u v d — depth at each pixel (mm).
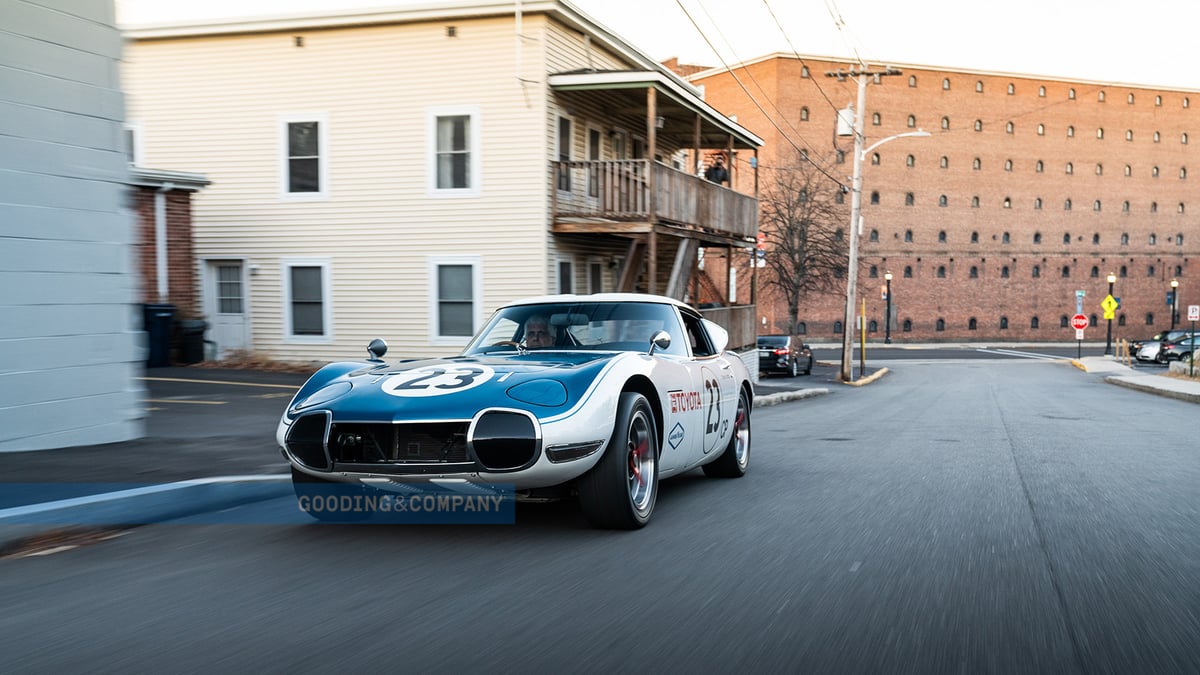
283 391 14867
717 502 6762
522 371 5527
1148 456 9906
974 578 4586
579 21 20094
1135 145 81750
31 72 7906
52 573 4648
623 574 4617
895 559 4980
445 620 3840
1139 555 5113
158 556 5020
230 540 5422
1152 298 82812
